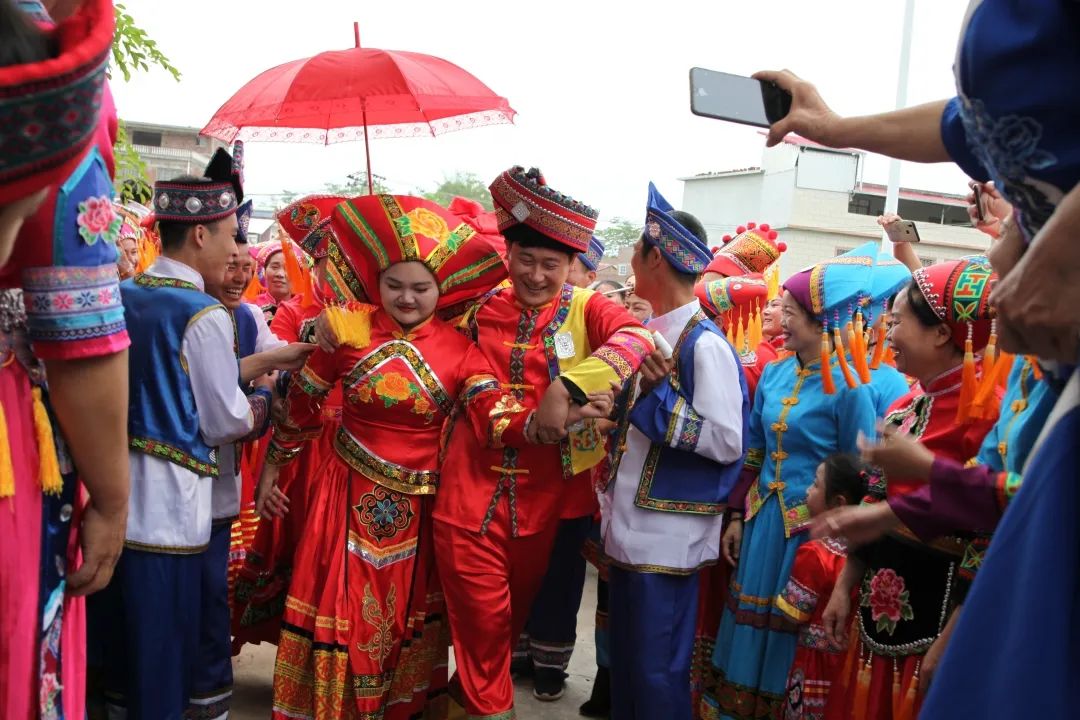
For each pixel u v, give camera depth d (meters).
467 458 2.99
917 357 2.54
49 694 1.64
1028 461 1.26
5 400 1.52
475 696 2.94
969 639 1.22
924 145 1.58
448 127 3.89
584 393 2.74
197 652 3.08
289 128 3.94
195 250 3.05
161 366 2.88
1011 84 1.15
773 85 1.79
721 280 4.48
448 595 2.99
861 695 2.59
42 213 1.50
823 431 3.33
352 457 3.03
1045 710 1.13
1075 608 1.16
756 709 3.38
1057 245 1.13
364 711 2.95
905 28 10.68
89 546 1.74
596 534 3.97
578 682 4.33
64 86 1.25
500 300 3.14
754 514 3.47
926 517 1.97
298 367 3.19
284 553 3.68
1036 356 1.30
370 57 3.41
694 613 3.15
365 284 3.05
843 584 2.80
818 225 21.17
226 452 3.23
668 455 3.11
